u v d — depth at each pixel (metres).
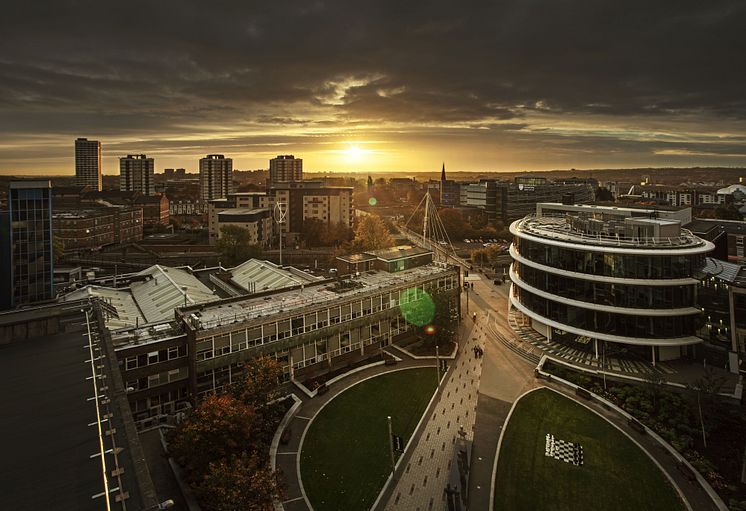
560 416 63.44
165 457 50.06
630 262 75.81
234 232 151.50
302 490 48.69
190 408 55.47
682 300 75.12
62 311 62.66
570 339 84.81
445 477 50.91
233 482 39.75
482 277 154.00
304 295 82.50
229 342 66.50
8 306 82.25
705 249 73.69
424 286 95.62
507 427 60.81
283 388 71.00
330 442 57.59
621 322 77.06
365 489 49.16
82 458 30.42
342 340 80.88
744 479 48.50
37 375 43.41
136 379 60.62
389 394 70.12
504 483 49.84
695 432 57.44
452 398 68.81
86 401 38.16
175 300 88.88
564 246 82.44
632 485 49.38
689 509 45.66
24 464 29.70
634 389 67.81
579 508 46.09
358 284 88.50
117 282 111.00
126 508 25.58
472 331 98.44
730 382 67.75
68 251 192.38
